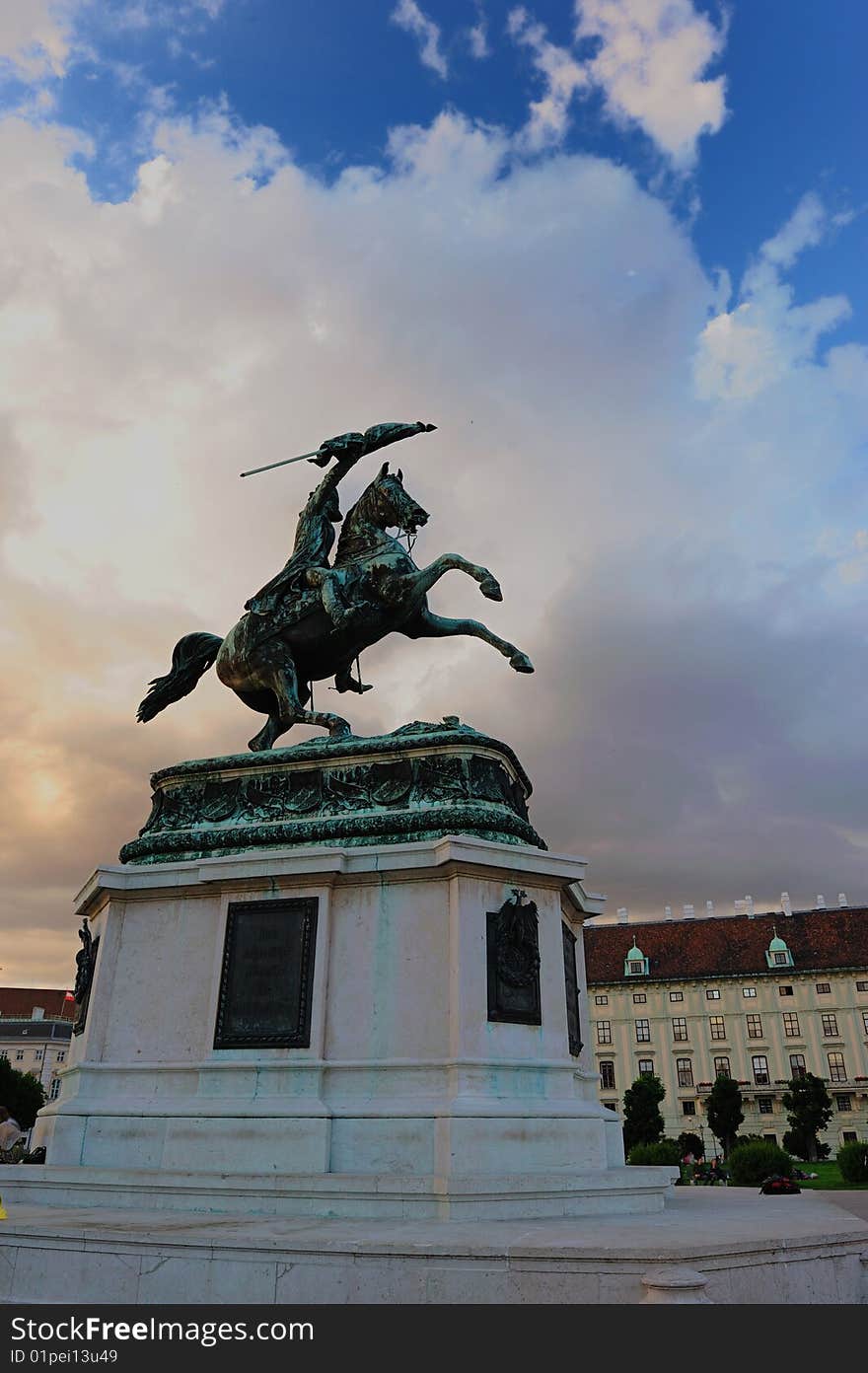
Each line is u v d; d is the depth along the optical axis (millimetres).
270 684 8125
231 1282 4137
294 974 6340
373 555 8094
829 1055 57594
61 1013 69938
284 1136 5742
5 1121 7699
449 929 6223
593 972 64188
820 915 62781
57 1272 4379
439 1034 6004
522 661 8039
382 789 7020
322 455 8359
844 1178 16609
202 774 7590
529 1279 3834
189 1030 6508
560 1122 5820
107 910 7020
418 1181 5223
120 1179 5730
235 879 6656
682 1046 60344
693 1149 48875
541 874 6543
